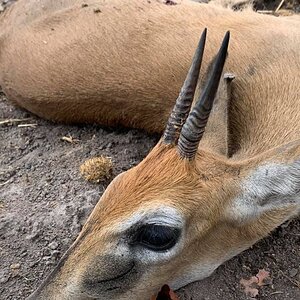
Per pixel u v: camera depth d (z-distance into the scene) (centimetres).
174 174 39
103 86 53
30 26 58
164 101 52
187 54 51
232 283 46
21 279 47
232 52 50
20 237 49
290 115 47
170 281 42
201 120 38
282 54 50
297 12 66
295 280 47
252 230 43
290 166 38
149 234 38
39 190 52
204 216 40
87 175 52
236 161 41
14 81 57
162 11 55
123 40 53
